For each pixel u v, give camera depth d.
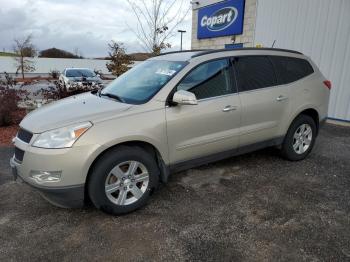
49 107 3.87
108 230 3.19
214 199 3.80
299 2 8.87
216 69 4.09
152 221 3.34
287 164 4.95
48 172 3.06
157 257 2.77
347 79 7.91
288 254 2.79
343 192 3.99
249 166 4.85
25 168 3.18
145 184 3.55
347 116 8.02
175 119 3.63
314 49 8.61
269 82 4.55
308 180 4.35
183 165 3.89
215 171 4.66
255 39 10.62
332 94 8.28
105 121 3.25
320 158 5.26
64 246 2.95
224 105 4.02
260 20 10.32
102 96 4.16
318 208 3.58
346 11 7.74
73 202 3.21
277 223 3.27
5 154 5.62
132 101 3.70
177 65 3.99
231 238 3.03
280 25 9.55
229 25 11.72
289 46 9.33
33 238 3.08
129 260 2.74
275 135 4.70
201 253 2.82
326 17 8.21
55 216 3.47
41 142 3.12
